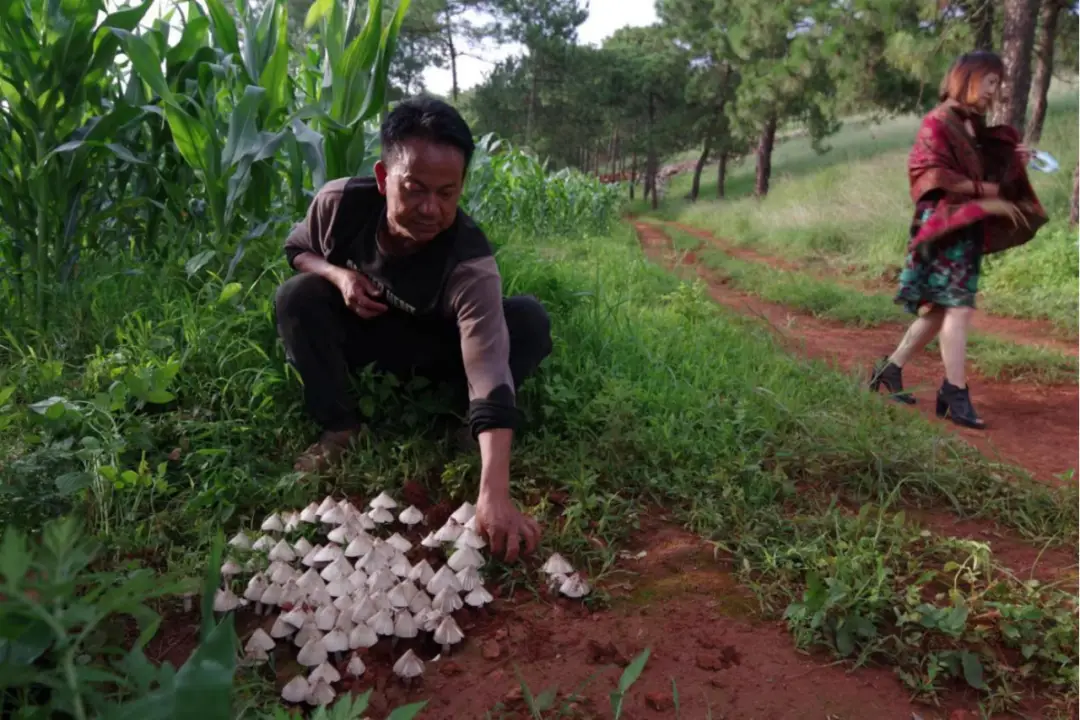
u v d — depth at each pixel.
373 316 2.66
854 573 2.25
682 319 5.14
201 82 4.08
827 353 5.62
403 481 2.76
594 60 40.22
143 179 4.29
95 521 2.32
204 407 2.97
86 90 3.92
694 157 56.69
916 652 2.03
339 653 1.93
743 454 2.97
